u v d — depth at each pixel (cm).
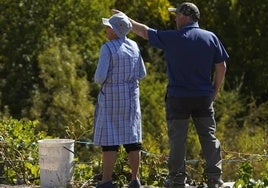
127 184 1738
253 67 4356
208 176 1527
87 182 1711
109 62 1427
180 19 1495
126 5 4141
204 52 1477
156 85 3572
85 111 3125
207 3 4441
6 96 3297
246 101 4156
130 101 1451
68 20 3466
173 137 1501
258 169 2059
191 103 1484
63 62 3222
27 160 1833
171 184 1511
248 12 4403
